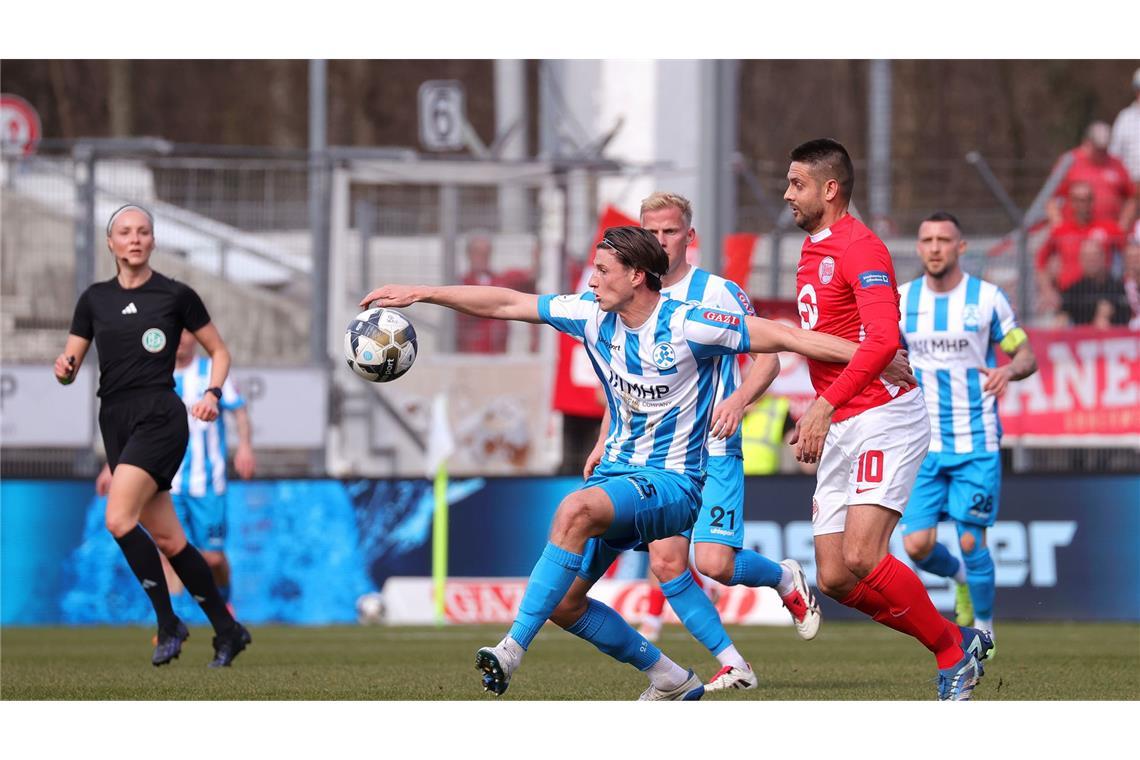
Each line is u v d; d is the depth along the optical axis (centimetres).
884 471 2266
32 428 4953
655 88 6147
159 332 2817
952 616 4584
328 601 4812
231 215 5181
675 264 2528
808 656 3350
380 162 5294
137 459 2791
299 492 4850
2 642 3966
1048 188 5538
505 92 6900
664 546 2502
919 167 7294
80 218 4962
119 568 4791
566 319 2123
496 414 5400
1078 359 4916
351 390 5356
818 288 2277
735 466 2570
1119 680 2659
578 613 2189
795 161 2281
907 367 2166
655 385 2083
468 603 4775
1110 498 4550
